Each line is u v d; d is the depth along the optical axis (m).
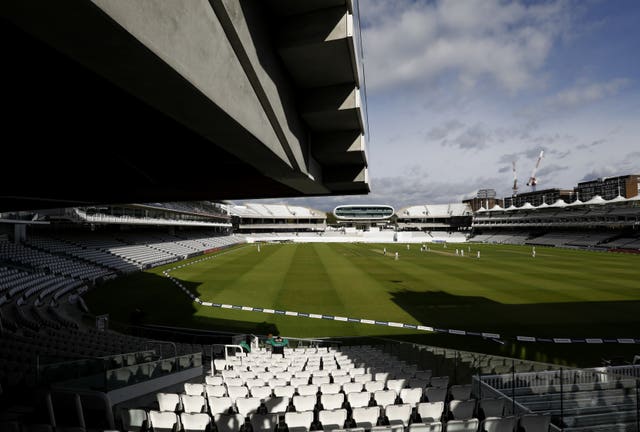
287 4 3.85
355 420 5.84
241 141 3.89
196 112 3.02
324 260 45.78
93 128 5.49
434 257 48.84
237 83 3.27
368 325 17.36
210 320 18.41
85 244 41.28
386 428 4.91
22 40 3.14
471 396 7.93
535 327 16.64
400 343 14.07
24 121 5.18
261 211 114.12
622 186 132.25
